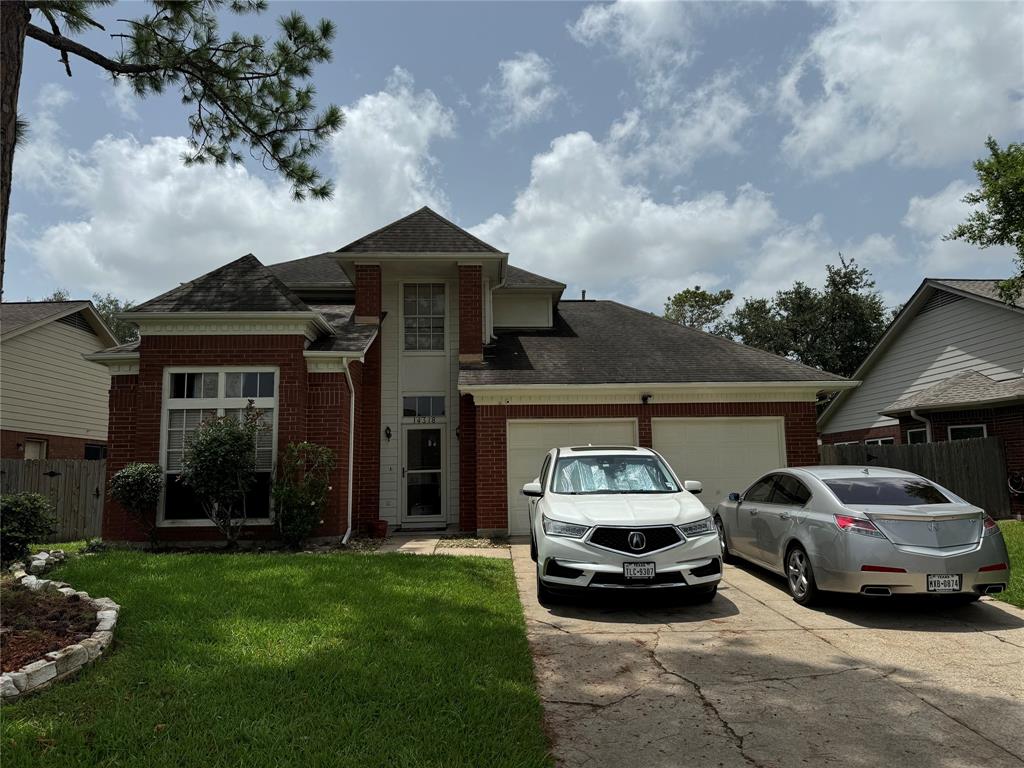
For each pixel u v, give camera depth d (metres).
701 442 12.88
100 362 11.55
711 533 7.00
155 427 10.88
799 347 36.91
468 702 4.07
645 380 12.74
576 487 8.17
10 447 17.55
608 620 6.52
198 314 10.90
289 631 5.38
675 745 3.75
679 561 6.72
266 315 10.97
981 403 15.60
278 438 11.02
